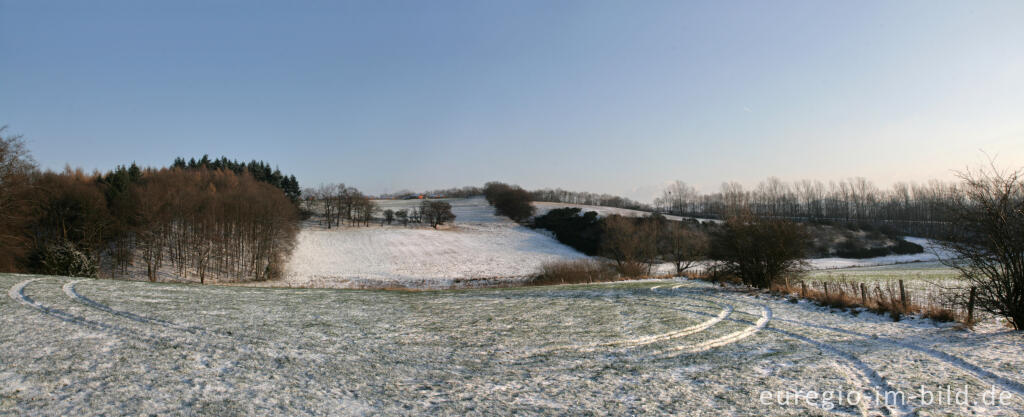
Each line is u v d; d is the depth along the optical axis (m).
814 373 9.45
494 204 120.38
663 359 10.48
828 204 114.50
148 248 48.22
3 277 18.56
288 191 117.44
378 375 8.82
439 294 23.92
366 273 53.78
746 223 27.44
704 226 71.81
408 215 102.44
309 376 8.51
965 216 13.70
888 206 106.19
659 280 35.94
